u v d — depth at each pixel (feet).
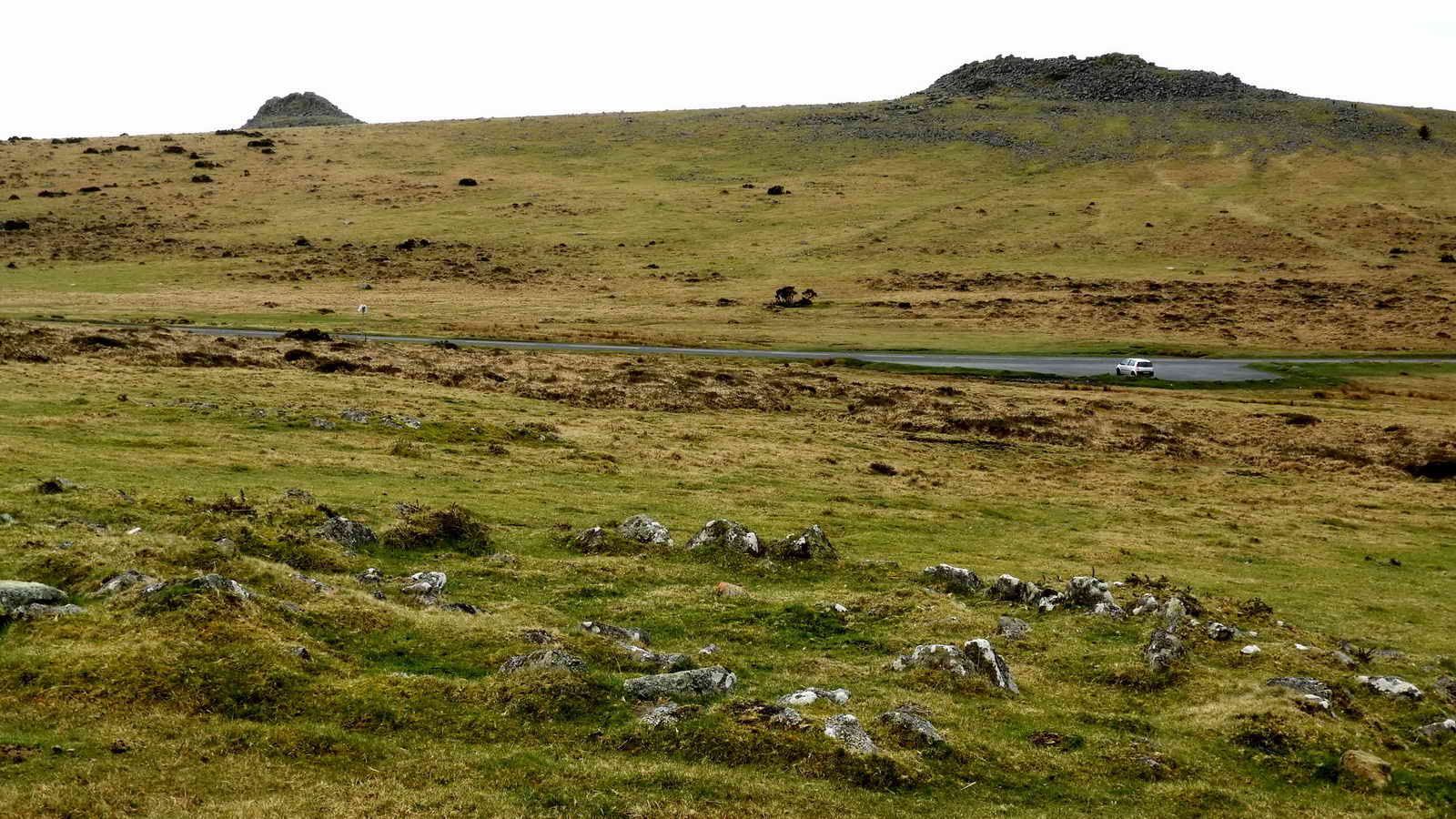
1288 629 77.46
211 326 308.60
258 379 194.29
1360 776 49.01
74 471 96.53
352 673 50.42
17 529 68.74
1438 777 49.96
